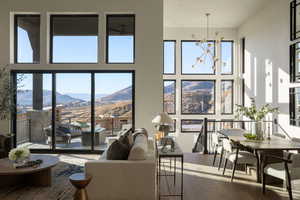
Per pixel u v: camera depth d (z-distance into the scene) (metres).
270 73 6.15
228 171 4.66
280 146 3.63
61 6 5.78
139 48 5.75
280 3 5.62
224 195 3.51
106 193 3.01
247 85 7.82
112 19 5.96
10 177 3.72
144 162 3.04
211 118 8.87
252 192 3.63
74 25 5.99
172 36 8.77
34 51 5.97
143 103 5.75
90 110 5.92
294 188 3.75
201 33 8.75
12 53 5.88
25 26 5.98
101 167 3.01
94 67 5.83
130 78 5.88
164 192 3.59
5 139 4.92
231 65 8.89
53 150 5.93
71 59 5.97
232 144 4.43
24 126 5.95
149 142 4.49
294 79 5.01
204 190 3.69
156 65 5.74
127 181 3.01
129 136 3.80
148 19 5.72
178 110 8.88
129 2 5.74
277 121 5.73
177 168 4.82
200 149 7.71
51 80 5.89
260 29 6.77
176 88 8.88
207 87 8.95
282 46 5.54
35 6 5.77
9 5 5.76
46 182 3.73
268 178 4.02
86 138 5.94
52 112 5.92
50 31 5.97
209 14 7.25
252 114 4.35
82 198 2.11
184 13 7.17
